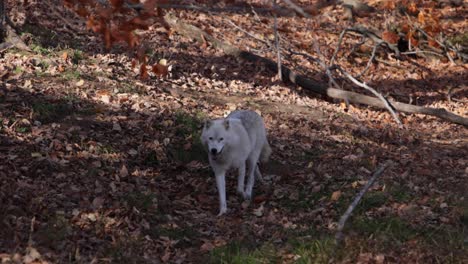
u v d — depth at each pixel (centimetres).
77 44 1950
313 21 2559
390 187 1256
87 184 1180
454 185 1320
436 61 2550
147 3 695
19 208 1019
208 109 1670
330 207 1194
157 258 991
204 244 1041
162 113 1534
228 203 1233
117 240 1006
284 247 1030
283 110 1769
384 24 2775
